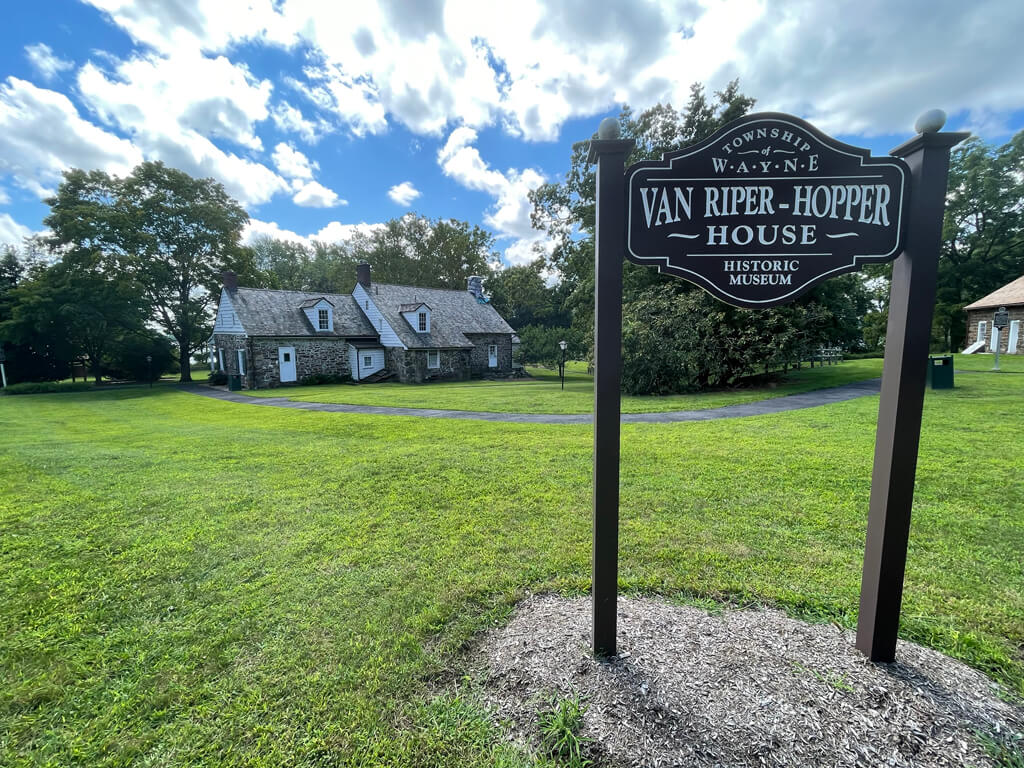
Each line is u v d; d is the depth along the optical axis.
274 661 2.27
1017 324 20.91
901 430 1.91
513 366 30.42
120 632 2.54
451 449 6.81
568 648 2.21
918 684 1.90
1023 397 9.59
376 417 10.64
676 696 1.86
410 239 44.75
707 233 1.98
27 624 2.62
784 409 9.62
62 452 7.27
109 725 1.91
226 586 3.03
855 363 22.23
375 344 24.69
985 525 3.60
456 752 1.72
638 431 7.55
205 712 1.96
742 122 1.91
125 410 14.57
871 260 1.93
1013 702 1.83
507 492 4.79
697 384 14.34
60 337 23.62
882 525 1.96
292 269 50.75
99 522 4.17
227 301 22.61
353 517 4.20
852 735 1.65
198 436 8.67
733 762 1.57
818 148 1.91
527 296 39.41
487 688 2.03
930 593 2.70
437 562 3.29
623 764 1.58
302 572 3.19
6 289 24.62
